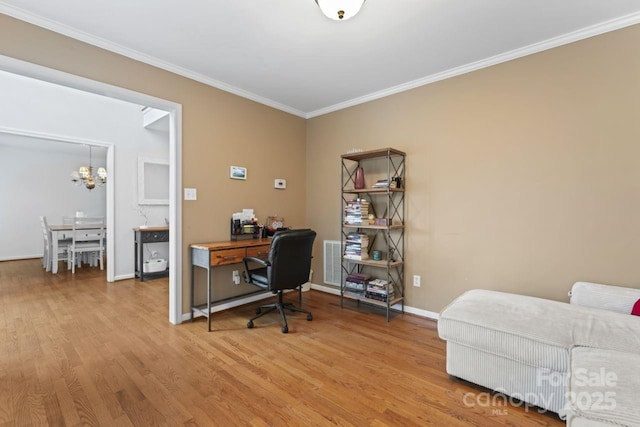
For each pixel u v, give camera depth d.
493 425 1.49
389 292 3.01
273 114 3.69
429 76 2.94
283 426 1.49
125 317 2.97
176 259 2.80
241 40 2.33
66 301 3.49
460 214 2.78
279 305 2.83
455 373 1.86
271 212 3.67
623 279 2.05
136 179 4.86
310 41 2.34
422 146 3.02
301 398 1.71
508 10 1.95
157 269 4.77
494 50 2.46
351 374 1.96
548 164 2.34
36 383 1.83
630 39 2.02
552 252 2.33
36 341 2.41
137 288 4.10
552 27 2.14
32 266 5.66
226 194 3.21
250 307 3.31
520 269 2.47
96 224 5.36
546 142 2.34
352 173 3.61
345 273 3.67
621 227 2.06
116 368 2.01
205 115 3.02
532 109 2.40
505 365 1.67
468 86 2.72
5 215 6.46
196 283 3.00
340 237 3.74
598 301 1.93
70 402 1.65
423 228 3.02
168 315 3.04
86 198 7.51
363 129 3.49
